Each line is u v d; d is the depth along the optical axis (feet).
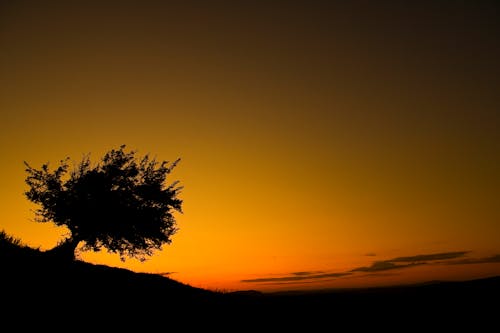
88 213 80.43
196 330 49.47
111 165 86.38
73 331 39.58
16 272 54.08
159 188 87.97
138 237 84.48
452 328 58.13
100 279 65.98
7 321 37.76
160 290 70.38
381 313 67.15
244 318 60.64
